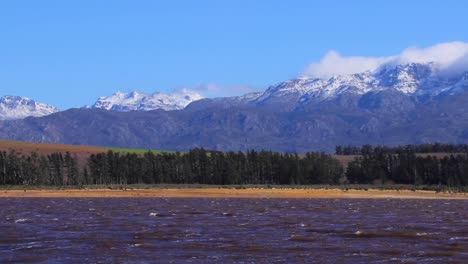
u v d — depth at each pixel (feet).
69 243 229.25
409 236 253.85
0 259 195.83
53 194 618.85
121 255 203.51
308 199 578.66
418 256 203.51
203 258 198.59
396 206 467.52
